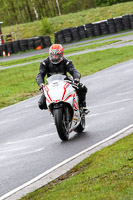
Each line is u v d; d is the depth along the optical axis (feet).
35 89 193.16
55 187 44.68
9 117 122.01
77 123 72.84
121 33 441.68
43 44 449.48
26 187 48.80
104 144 63.16
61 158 60.13
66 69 73.46
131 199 33.65
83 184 42.37
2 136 91.71
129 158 47.47
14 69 296.92
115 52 300.81
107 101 113.29
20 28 622.54
